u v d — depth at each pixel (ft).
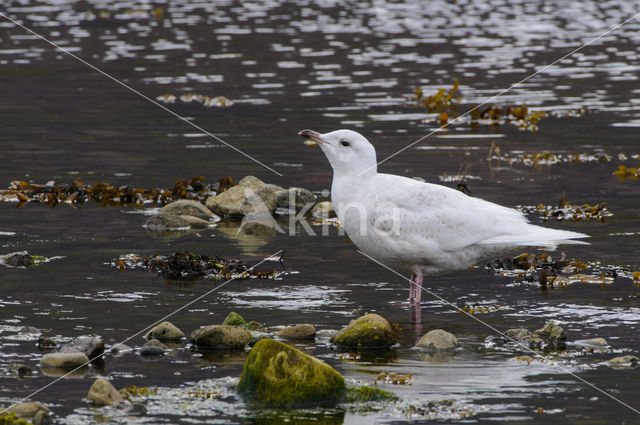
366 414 26.53
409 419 26.12
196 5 164.55
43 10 153.48
